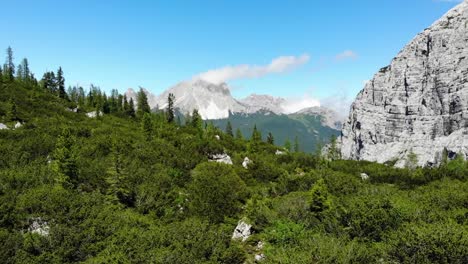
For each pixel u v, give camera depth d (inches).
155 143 2443.4
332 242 789.2
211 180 1697.8
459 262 647.8
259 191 1852.9
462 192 1353.3
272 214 1196.5
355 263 706.8
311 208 1216.8
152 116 4788.4
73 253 888.3
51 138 2101.4
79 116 3821.4
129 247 883.4
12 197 1145.4
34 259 824.3
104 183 1518.2
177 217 1376.7
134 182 1565.0
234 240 1145.4
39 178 1408.7
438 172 3260.3
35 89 4692.4
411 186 2556.6
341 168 3531.0
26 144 1905.8
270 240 1041.5
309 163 3336.6
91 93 5467.5
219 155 2696.9
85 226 987.3
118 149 2044.8
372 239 878.4
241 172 2277.3
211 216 1381.6
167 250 860.0
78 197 1195.9
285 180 2069.4
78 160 1638.8
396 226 905.5
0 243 852.0
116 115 4830.2
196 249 926.4
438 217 949.8
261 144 4411.9
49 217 1039.6
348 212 990.4
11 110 2925.7
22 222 1029.8
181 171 1953.7
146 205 1402.6
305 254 755.4
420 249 693.3
